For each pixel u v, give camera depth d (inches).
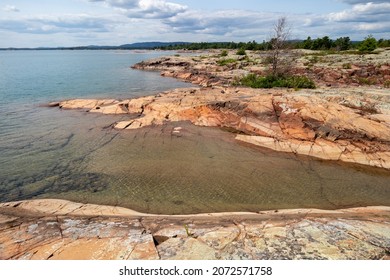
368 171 627.2
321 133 743.1
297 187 554.9
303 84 1246.9
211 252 302.4
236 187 552.7
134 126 913.5
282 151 734.5
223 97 1054.4
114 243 319.6
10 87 1696.6
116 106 1115.9
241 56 2851.9
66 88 1681.8
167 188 547.8
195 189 544.4
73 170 622.2
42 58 5762.8
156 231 350.3
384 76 1519.4
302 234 334.6
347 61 1900.8
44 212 437.7
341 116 757.9
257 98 938.7
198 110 972.6
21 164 649.6
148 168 632.4
